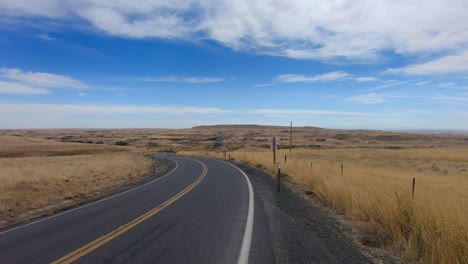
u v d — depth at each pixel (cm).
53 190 1595
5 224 943
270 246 666
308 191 1419
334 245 671
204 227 834
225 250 641
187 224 870
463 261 518
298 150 7275
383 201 840
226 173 2600
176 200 1282
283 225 854
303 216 969
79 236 755
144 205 1178
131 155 5866
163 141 13550
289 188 1625
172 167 3438
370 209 866
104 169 2750
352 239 714
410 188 1124
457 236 552
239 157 4684
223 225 856
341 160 4338
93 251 638
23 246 684
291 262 572
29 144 7306
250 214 1002
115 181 2164
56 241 716
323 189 1291
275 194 1449
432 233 588
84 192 1612
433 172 2925
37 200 1323
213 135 16962
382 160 4375
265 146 10294
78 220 944
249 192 1516
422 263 566
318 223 872
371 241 689
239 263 567
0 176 2016
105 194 1551
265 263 568
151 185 1855
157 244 682
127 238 731
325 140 13450
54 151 6438
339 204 1071
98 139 14350
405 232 684
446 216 621
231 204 1189
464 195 1047
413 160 4403
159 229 815
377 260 584
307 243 685
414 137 16400
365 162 3978
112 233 777
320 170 1884
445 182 1889
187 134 17988
